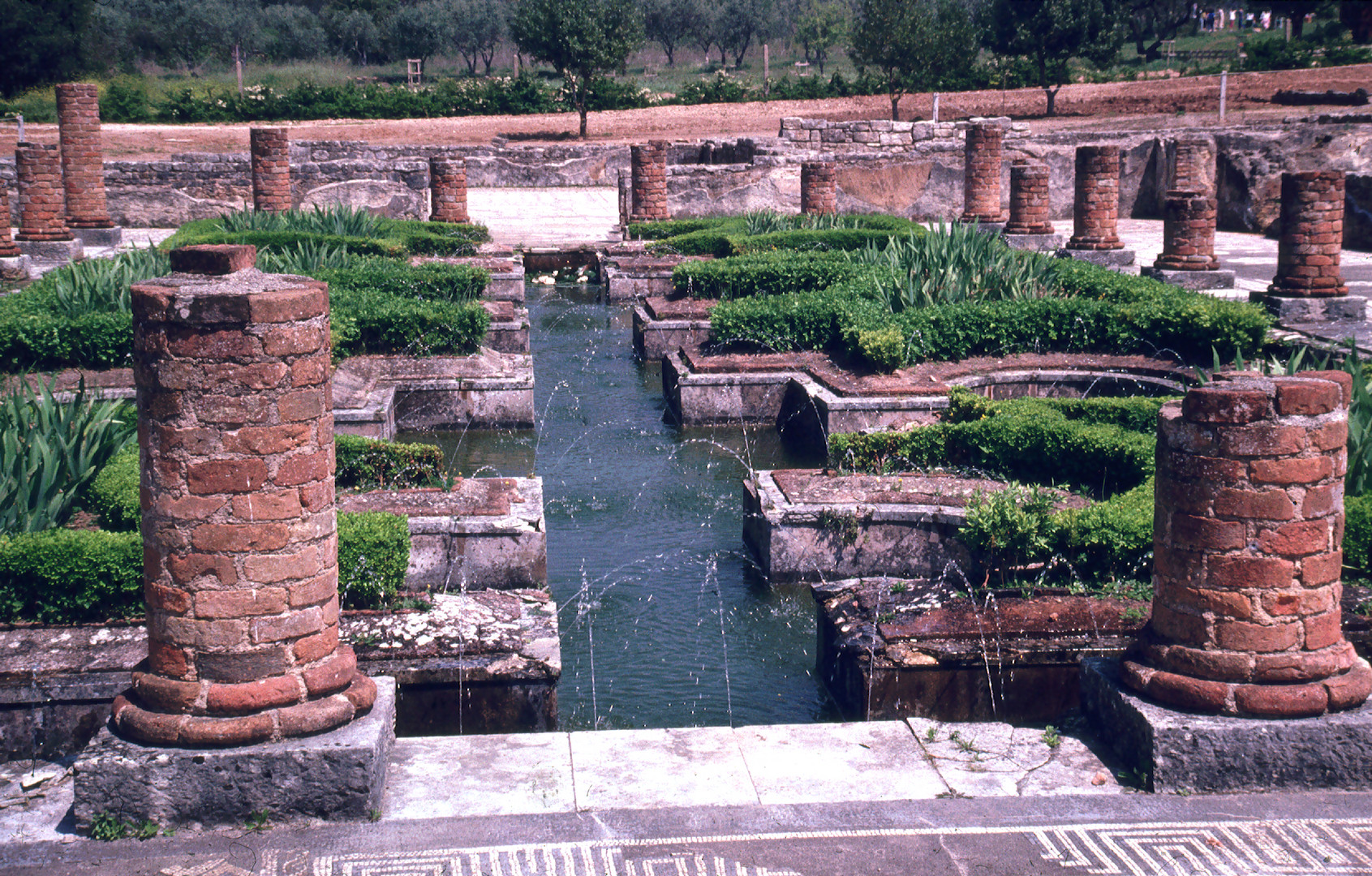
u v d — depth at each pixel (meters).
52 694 4.98
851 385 10.59
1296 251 13.52
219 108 34.94
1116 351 11.82
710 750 4.70
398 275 13.98
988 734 4.85
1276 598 4.34
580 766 4.57
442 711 5.42
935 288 12.75
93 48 39.22
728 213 25.80
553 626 5.76
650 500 9.17
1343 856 3.94
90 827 4.07
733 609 7.12
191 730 4.08
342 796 4.13
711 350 12.18
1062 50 33.81
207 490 4.02
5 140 29.36
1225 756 4.34
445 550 6.82
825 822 4.15
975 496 6.77
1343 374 4.46
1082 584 6.19
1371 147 22.78
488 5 49.94
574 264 20.80
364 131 33.28
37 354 10.68
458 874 3.83
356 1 50.44
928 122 26.89
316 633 4.26
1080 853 3.96
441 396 11.26
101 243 21.39
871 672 5.55
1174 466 4.45
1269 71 35.44
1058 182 25.84
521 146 29.61
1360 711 4.41
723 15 50.53
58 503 6.50
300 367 4.09
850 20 46.97
